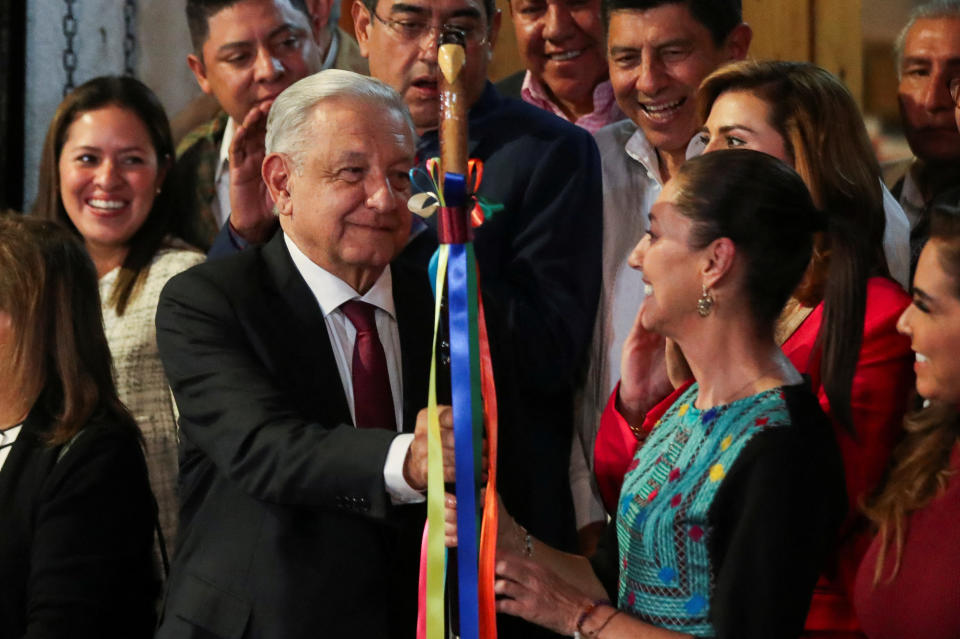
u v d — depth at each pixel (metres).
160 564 8.95
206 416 6.38
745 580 5.18
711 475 5.44
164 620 6.47
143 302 9.48
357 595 6.28
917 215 9.09
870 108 9.37
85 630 7.19
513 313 8.13
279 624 6.21
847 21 9.46
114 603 7.36
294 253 6.78
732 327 5.60
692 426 5.69
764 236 5.50
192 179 10.38
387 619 6.32
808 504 5.22
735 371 5.62
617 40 8.59
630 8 8.47
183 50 12.14
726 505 5.36
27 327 7.65
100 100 9.79
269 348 6.50
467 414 5.44
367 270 6.71
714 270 5.54
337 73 6.64
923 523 5.53
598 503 8.70
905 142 9.20
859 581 5.72
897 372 6.32
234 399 6.30
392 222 6.54
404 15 8.55
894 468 5.79
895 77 9.27
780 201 5.53
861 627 5.83
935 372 5.59
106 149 9.68
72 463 7.42
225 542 6.42
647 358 7.30
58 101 12.20
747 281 5.54
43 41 12.09
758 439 5.33
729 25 8.48
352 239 6.48
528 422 8.20
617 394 7.42
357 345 6.72
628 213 8.96
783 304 5.64
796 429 5.33
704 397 5.73
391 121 6.55
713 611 5.26
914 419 5.80
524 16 10.05
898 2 9.27
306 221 6.55
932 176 9.06
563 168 8.59
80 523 7.33
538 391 8.20
